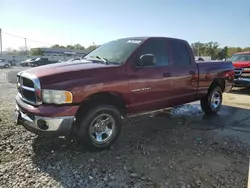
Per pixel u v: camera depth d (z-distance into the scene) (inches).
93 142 141.6
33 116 129.3
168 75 179.0
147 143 159.8
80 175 116.8
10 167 122.7
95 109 139.1
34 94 130.6
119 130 153.5
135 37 184.7
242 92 388.5
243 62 379.6
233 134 180.1
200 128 194.1
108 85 142.0
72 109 129.1
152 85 167.6
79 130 138.1
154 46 176.6
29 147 147.6
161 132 183.0
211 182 112.0
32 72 138.0
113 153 143.0
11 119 201.8
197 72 208.1
